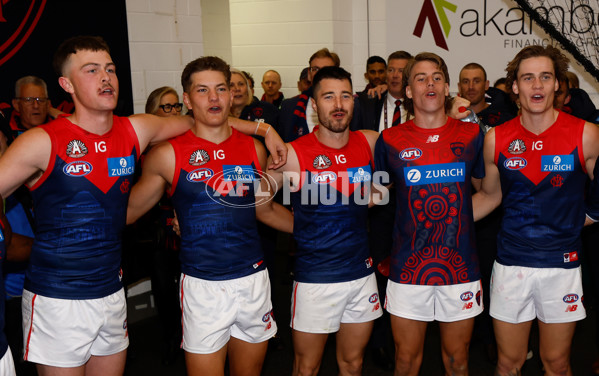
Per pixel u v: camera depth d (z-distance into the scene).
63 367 2.46
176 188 2.65
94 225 2.47
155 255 3.56
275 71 6.49
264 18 6.68
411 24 6.11
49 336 2.44
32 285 2.46
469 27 5.93
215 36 6.89
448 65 6.05
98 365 2.65
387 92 3.80
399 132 2.83
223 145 2.70
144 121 2.61
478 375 3.43
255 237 2.76
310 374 2.88
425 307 2.80
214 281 2.65
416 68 2.76
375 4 6.29
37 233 2.47
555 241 2.74
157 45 4.46
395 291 2.84
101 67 2.38
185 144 2.66
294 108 3.70
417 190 2.77
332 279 2.76
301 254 2.82
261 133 2.78
